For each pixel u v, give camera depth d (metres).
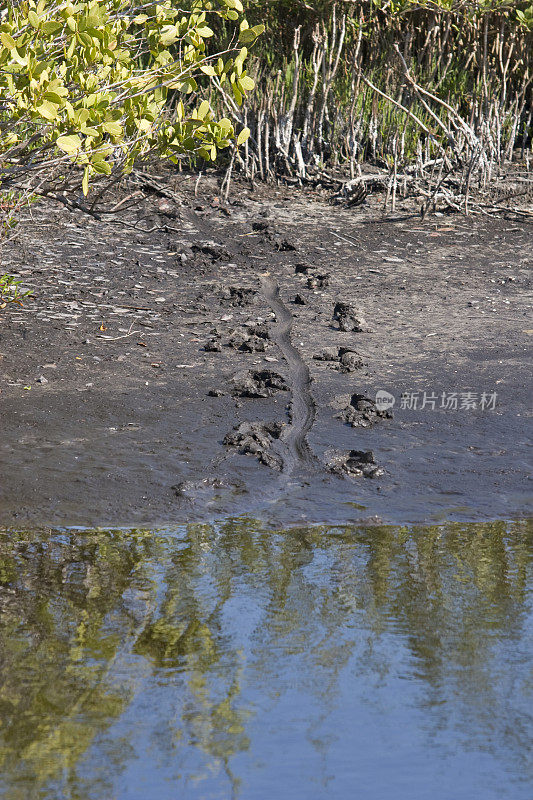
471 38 17.22
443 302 10.87
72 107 6.27
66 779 3.59
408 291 11.25
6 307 10.16
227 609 4.99
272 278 11.66
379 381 8.51
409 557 5.64
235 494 6.47
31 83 5.95
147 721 3.98
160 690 4.21
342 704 4.12
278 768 3.66
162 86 6.96
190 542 5.82
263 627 4.81
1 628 4.72
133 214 13.73
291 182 15.86
